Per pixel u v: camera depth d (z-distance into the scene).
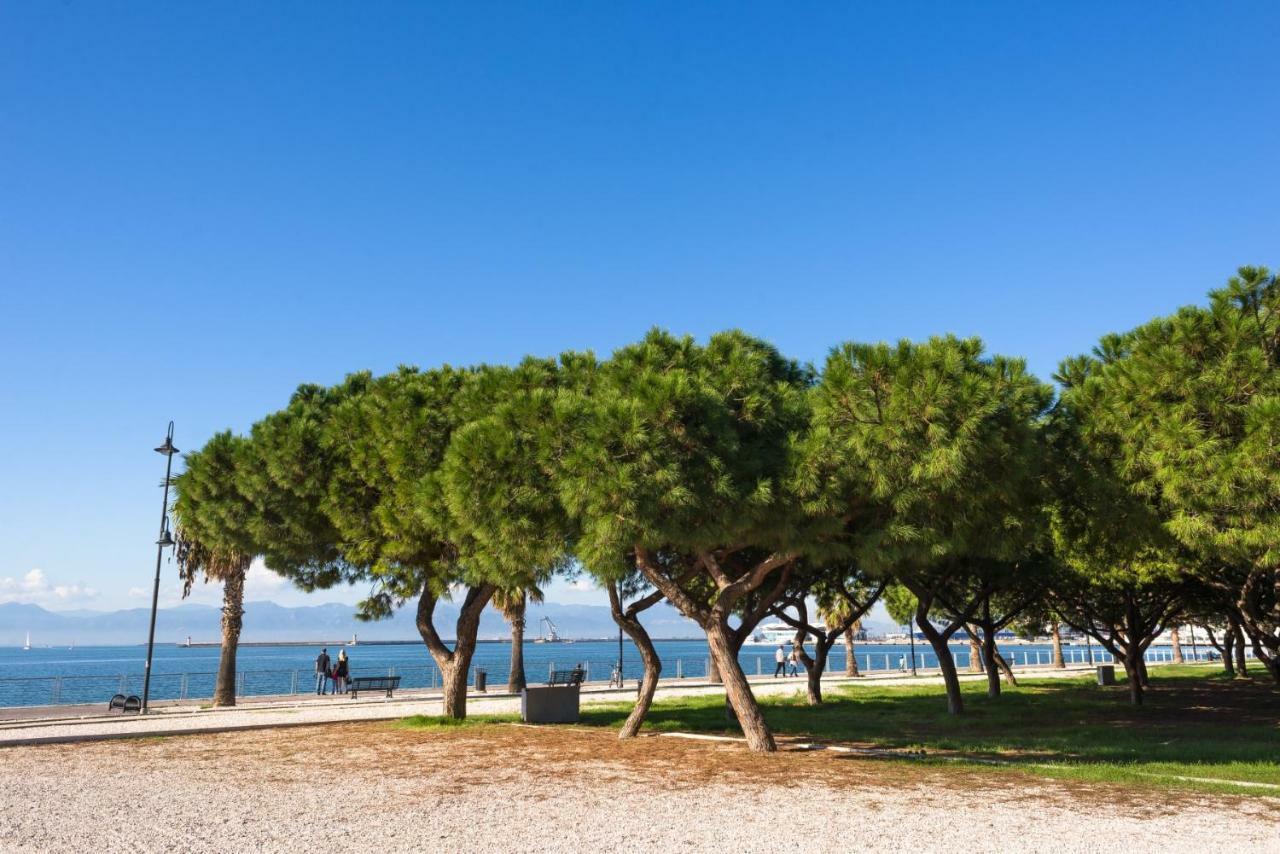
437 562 19.08
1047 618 39.84
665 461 12.49
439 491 16.16
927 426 12.23
